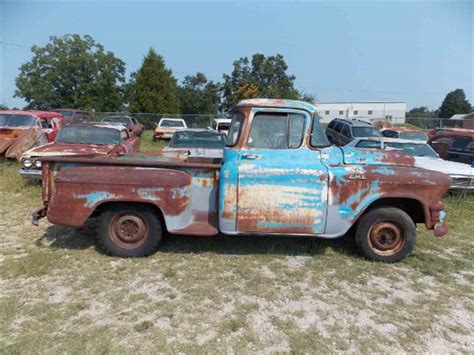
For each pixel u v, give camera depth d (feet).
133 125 66.69
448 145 32.76
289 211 12.60
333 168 12.73
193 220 13.65
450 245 16.38
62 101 127.13
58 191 12.56
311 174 12.48
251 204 12.56
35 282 11.37
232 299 10.73
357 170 12.75
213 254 13.98
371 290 11.62
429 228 13.26
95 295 10.71
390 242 13.70
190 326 9.29
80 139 25.71
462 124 106.52
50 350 8.10
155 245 13.35
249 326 9.37
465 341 9.08
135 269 12.49
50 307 9.94
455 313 10.41
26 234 15.57
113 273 12.16
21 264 12.39
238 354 8.23
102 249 13.87
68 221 12.61
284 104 12.92
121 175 12.60
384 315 10.16
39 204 20.25
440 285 12.20
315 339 8.92
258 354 8.27
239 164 12.62
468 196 24.45
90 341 8.47
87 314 9.70
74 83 128.98
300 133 13.01
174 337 8.79
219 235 16.02
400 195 12.90
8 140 30.01
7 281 11.36
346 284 11.96
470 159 30.09
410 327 9.60
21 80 124.67
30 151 22.27
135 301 10.44
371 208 13.53
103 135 26.13
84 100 126.82
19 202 20.67
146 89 126.72
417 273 13.01
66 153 22.03
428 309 10.58
